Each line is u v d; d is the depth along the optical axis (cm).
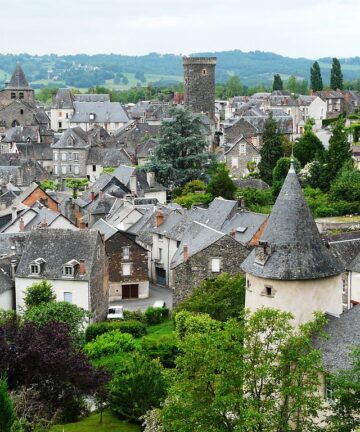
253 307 4588
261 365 3331
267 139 12712
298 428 3356
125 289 8575
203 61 17750
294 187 4628
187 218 9119
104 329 6906
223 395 3328
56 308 6638
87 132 19075
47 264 7594
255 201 10950
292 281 4422
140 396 4981
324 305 4519
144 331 7119
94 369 4884
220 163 13825
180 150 12650
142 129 18525
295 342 3400
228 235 7288
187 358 3534
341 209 9950
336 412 3462
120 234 8481
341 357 3938
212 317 6012
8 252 8538
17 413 4200
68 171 16638
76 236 7744
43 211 9950
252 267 4584
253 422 3122
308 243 4519
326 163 11338
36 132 19088
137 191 12169
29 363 4528
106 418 5122
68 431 4859
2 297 7588
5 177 14675
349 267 6562
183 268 7338
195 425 3431
